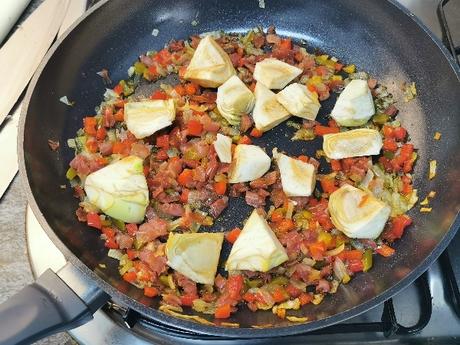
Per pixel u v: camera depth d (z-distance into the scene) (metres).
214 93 0.28
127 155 0.26
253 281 0.23
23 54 0.30
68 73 0.27
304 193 0.24
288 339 0.21
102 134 0.27
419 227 0.24
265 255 0.22
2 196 0.27
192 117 0.27
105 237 0.24
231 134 0.27
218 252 0.23
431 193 0.24
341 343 0.21
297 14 0.30
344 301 0.22
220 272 0.23
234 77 0.27
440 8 0.28
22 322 0.18
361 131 0.26
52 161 0.25
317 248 0.23
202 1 0.29
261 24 0.30
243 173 0.25
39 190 0.23
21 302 0.18
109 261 0.23
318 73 0.29
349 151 0.25
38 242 0.24
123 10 0.28
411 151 0.26
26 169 0.22
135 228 0.24
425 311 0.21
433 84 0.26
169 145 0.26
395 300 0.22
